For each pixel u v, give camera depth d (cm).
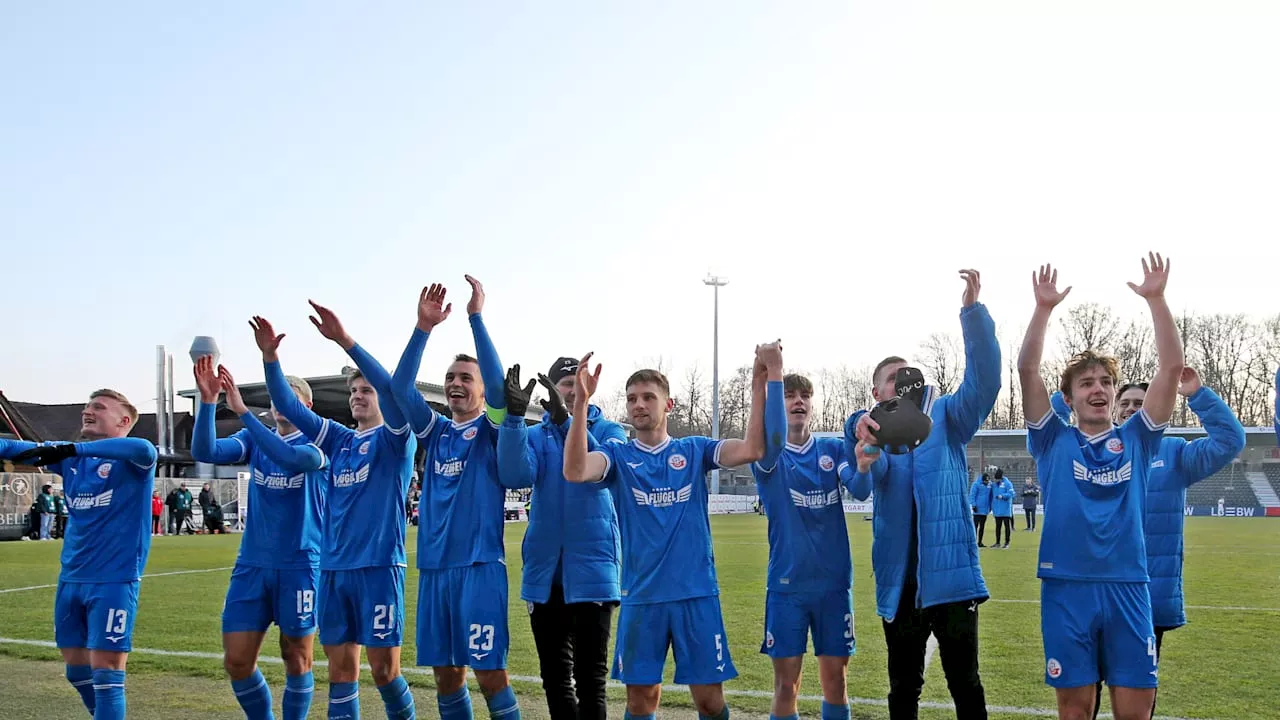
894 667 512
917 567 502
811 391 565
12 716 650
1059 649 459
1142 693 450
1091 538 461
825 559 544
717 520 4212
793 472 548
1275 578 1542
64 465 602
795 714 546
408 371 561
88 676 599
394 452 583
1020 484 5662
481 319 552
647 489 498
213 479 3431
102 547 584
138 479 596
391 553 574
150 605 1238
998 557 2042
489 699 538
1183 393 547
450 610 544
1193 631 979
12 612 1162
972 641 499
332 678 571
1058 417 493
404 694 579
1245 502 5453
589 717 533
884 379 546
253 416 614
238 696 598
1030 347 488
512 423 520
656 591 488
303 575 606
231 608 596
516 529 3256
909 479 513
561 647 553
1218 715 630
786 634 541
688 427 8131
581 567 543
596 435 577
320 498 627
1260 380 6838
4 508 2800
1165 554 530
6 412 3703
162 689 733
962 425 520
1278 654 849
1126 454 472
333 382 2697
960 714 494
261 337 620
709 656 486
